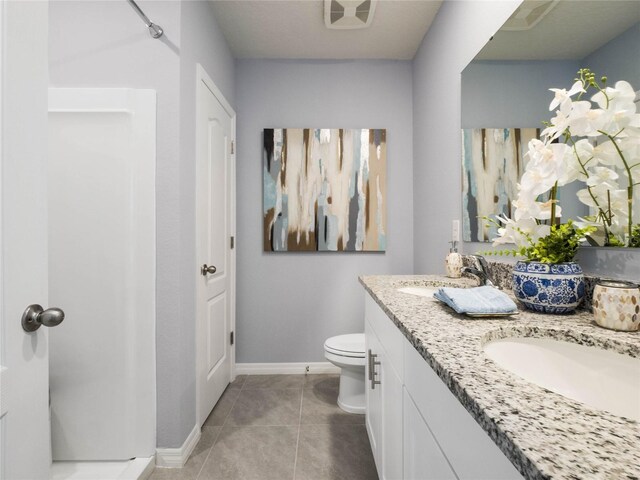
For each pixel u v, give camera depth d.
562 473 0.30
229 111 2.39
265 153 2.60
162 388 1.56
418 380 0.79
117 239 1.54
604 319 0.77
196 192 1.75
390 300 1.12
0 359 0.64
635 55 0.81
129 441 1.55
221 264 2.23
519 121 1.26
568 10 1.03
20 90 0.69
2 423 0.64
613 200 0.88
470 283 1.53
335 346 2.05
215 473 1.52
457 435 0.56
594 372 0.71
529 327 0.80
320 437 1.80
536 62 1.17
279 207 2.61
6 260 0.66
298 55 2.61
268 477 1.50
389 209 2.67
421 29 2.28
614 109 0.85
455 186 1.83
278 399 2.22
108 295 1.54
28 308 0.70
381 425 1.27
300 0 1.98
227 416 2.01
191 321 1.70
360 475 1.51
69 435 1.55
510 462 0.39
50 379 1.54
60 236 1.53
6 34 0.66
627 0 0.83
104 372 1.54
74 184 1.53
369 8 2.00
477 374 0.52
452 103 1.86
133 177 1.54
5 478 0.65
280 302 2.65
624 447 0.34
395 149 2.67
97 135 1.53
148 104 1.53
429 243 2.27
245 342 2.64
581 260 1.04
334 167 2.62
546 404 0.43
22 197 0.69
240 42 2.42
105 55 1.54
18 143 0.69
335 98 2.66
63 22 1.54
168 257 1.56
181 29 1.56
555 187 0.99
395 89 2.67
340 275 2.66
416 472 0.81
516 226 1.05
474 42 1.60
